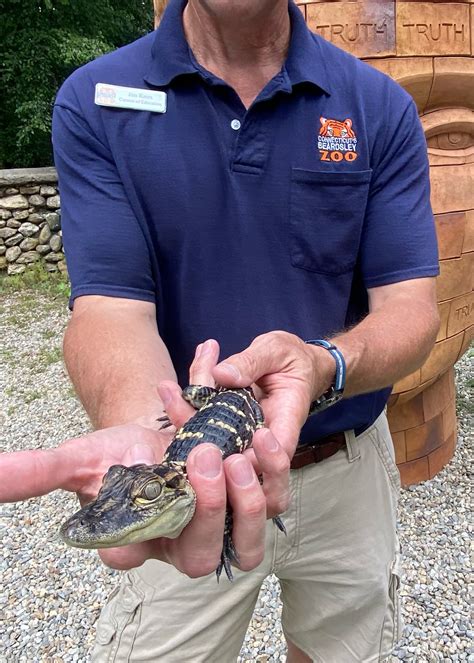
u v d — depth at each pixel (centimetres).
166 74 87
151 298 89
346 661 106
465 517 166
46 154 619
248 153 88
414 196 95
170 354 96
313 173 89
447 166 152
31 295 404
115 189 87
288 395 70
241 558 62
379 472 103
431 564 149
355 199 91
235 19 84
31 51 560
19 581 153
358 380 82
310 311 93
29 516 179
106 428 70
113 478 62
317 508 96
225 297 91
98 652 97
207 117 87
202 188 87
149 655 93
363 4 141
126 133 87
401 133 95
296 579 101
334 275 94
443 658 125
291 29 93
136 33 710
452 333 164
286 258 91
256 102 86
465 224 156
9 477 56
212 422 73
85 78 89
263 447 61
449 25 144
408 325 88
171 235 89
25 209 434
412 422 176
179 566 62
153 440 71
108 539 59
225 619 93
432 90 148
